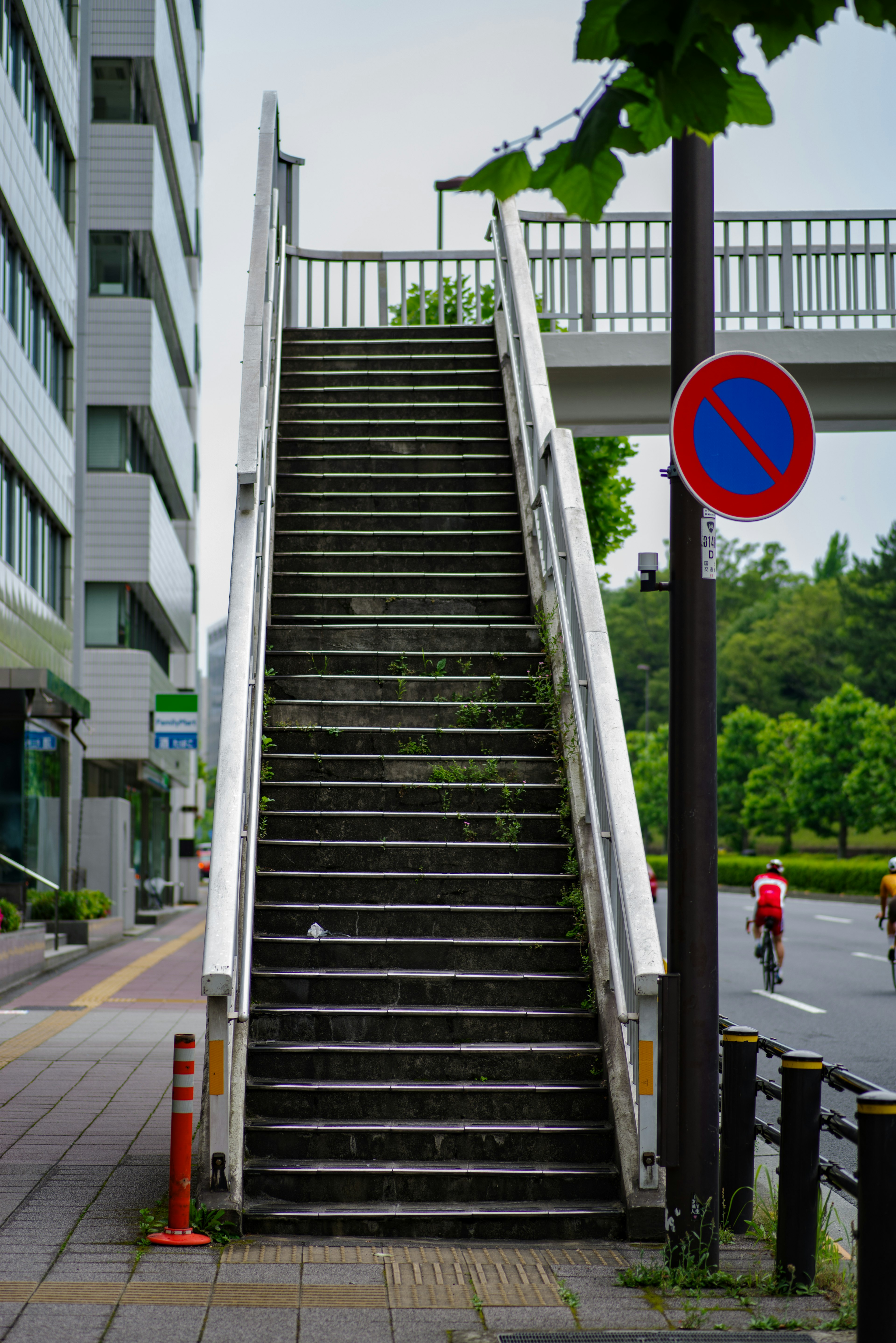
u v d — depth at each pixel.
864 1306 4.31
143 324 31.78
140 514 31.11
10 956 14.74
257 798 8.01
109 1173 6.58
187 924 31.56
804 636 90.56
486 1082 6.76
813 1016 14.48
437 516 11.48
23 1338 4.45
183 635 41.09
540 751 9.04
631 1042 6.43
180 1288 5.02
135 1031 11.26
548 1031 7.05
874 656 76.81
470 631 9.98
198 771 55.88
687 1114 5.54
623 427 15.04
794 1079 5.34
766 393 5.62
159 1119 7.78
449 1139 6.41
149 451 36.41
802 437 5.61
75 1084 8.81
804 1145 5.30
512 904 7.93
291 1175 6.17
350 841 8.30
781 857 69.56
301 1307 4.87
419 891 7.95
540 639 9.88
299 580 10.70
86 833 25.42
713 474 5.59
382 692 9.48
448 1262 5.50
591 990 7.24
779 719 80.75
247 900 6.81
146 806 36.97
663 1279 5.27
